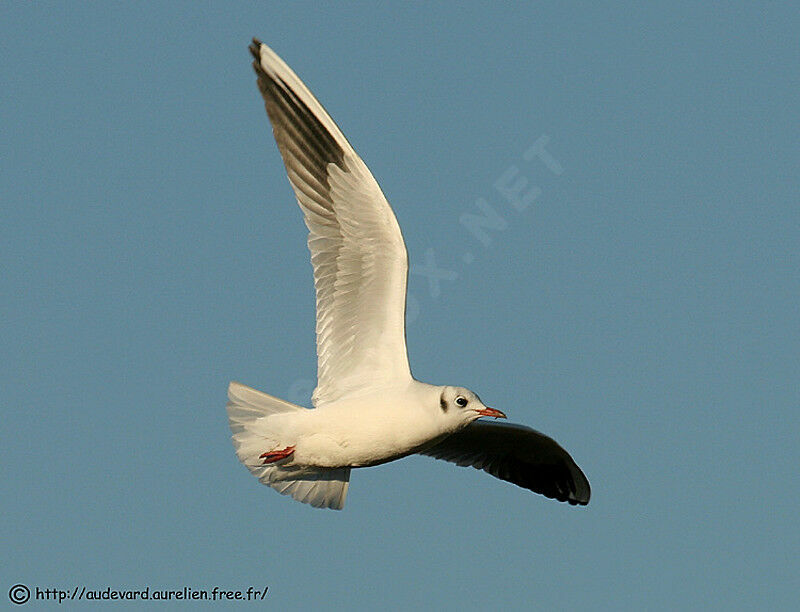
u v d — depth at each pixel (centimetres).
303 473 1428
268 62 1420
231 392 1430
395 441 1376
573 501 1664
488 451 1662
